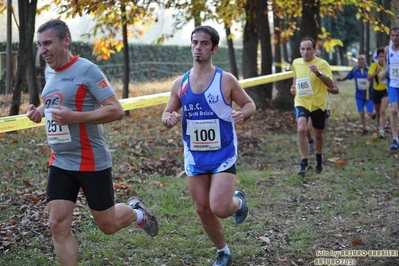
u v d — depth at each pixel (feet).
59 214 19.35
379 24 61.05
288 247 25.73
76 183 20.01
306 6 67.10
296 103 40.60
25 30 43.37
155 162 41.55
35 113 20.63
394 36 46.26
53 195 19.51
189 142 22.34
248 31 73.31
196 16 63.05
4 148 42.09
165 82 109.29
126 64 60.90
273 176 39.91
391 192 35.24
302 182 37.93
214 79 22.03
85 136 19.61
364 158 46.14
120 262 23.81
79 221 27.78
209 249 25.55
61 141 19.48
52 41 19.12
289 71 68.44
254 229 28.30
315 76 40.01
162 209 30.81
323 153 48.24
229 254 23.79
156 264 23.81
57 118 18.81
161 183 36.19
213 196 21.50
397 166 42.45
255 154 48.16
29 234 26.12
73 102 19.45
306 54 40.14
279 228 28.63
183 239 26.66
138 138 49.47
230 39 75.77
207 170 22.03
